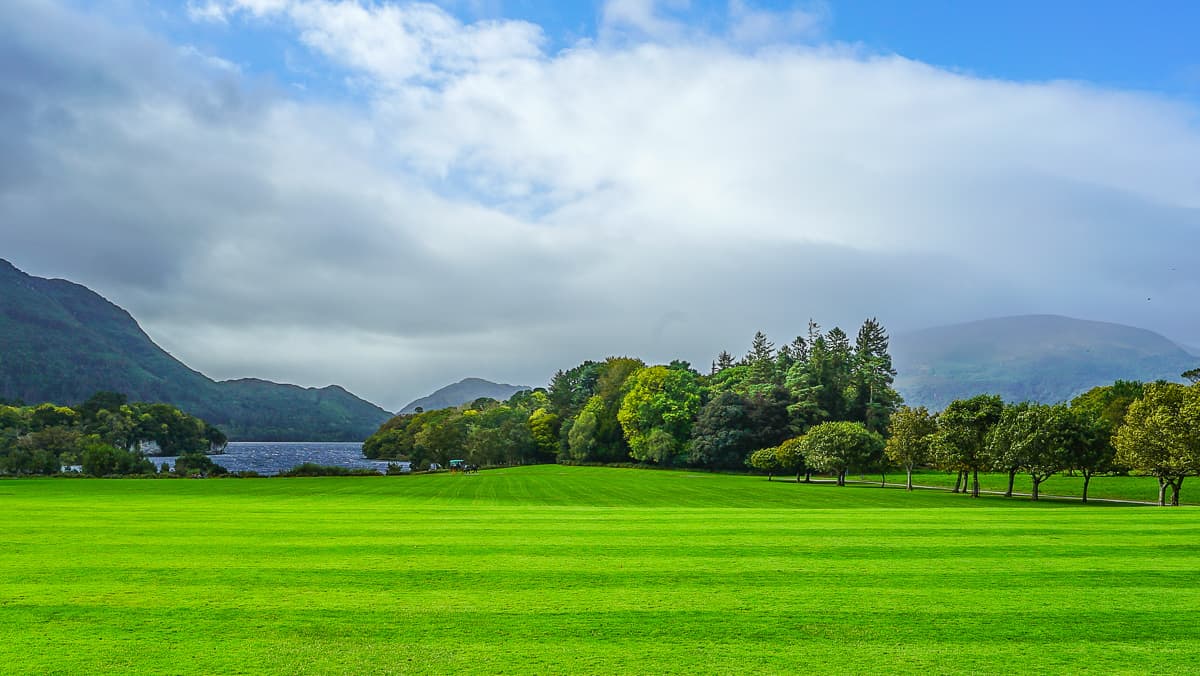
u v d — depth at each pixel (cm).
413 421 19825
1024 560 2197
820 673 1248
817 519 3369
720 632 1467
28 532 2808
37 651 1340
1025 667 1280
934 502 5900
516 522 3253
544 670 1259
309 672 1245
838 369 14800
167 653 1334
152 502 4803
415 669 1261
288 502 5022
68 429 13850
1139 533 2780
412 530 2911
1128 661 1309
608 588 1822
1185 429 5606
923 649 1371
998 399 7481
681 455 13288
